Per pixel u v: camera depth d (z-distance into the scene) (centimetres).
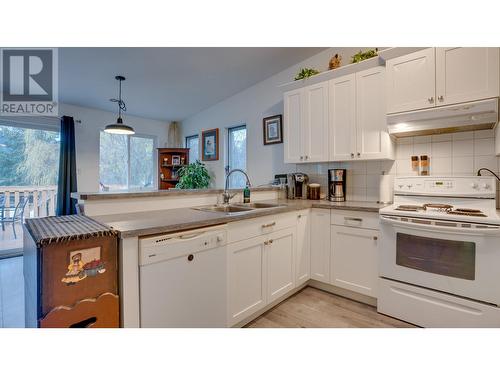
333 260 238
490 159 208
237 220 175
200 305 152
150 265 129
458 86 190
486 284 162
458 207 199
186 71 349
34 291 112
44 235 110
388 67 222
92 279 115
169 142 585
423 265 186
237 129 450
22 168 421
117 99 436
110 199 175
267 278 203
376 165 269
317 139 278
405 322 195
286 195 315
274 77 370
